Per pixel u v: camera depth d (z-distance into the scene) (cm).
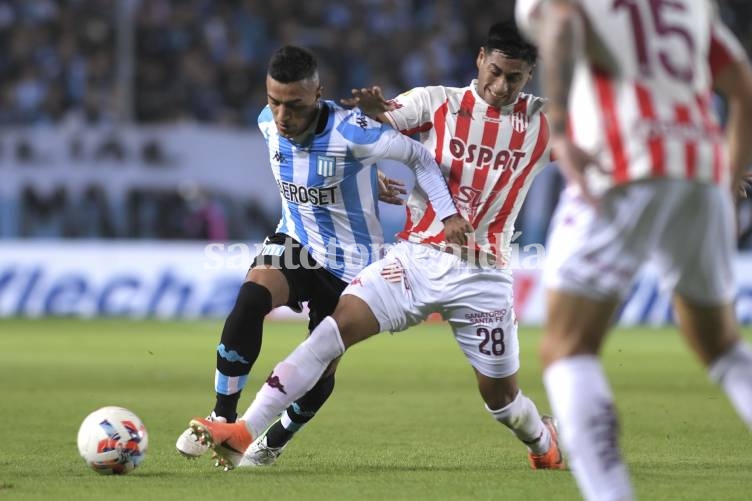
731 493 1814
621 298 1427
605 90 1420
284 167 2206
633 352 5491
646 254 1415
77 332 6325
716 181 1409
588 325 1412
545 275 1448
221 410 2114
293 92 2059
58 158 7419
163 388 3784
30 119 8069
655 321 7212
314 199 2194
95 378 4100
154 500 1725
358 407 3262
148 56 8462
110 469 1984
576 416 1381
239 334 2083
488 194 2194
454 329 2198
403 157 2141
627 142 1386
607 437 1376
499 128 2183
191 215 7481
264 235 7588
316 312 2280
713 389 3875
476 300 2150
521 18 1430
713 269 1454
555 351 1420
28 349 5316
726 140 1592
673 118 1399
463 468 2139
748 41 8838
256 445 2173
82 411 3080
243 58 8719
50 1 8700
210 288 7369
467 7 9294
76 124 8000
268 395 2008
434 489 1855
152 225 7512
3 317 7281
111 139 7456
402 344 6166
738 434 2694
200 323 7038
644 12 1425
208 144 7525
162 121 8219
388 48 8906
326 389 2158
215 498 1747
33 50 8444
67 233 7469
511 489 1859
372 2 9212
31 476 1978
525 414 2131
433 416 3048
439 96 2222
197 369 4478
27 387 3762
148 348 5409
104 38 8562
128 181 7475
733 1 8912
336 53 8800
